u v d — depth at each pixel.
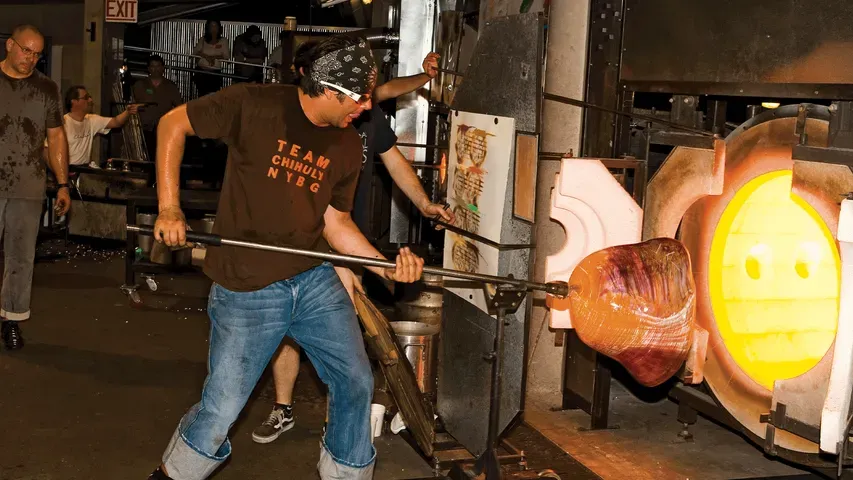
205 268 3.14
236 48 14.55
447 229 4.27
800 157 3.49
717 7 4.03
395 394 3.60
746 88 3.91
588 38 4.65
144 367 5.56
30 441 4.32
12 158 5.50
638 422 4.95
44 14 13.91
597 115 4.67
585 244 3.86
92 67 12.48
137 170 10.02
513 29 3.66
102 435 4.44
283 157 3.05
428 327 4.86
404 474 4.12
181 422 3.17
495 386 3.38
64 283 7.82
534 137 3.47
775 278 4.25
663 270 3.36
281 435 4.58
